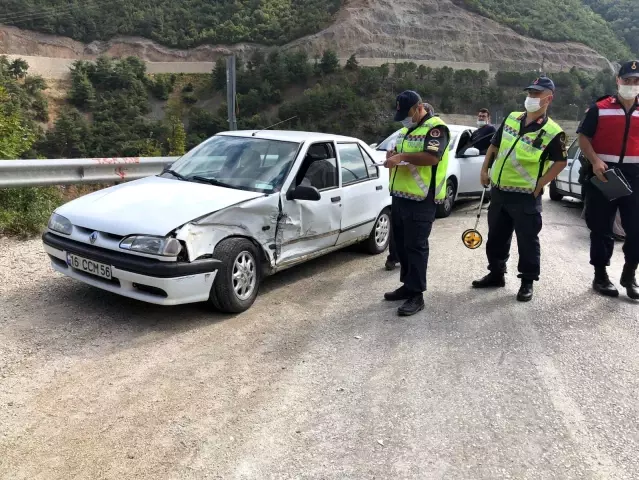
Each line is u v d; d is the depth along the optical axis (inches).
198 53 3631.9
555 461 109.0
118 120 2655.0
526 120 193.8
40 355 141.1
